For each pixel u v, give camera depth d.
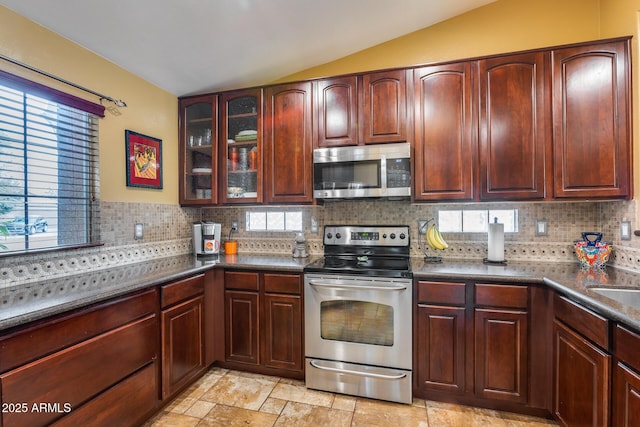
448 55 2.45
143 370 1.71
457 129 2.11
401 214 2.55
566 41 2.24
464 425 1.77
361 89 2.30
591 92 1.88
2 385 1.10
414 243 2.52
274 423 1.80
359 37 2.44
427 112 2.17
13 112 1.61
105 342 1.48
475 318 1.87
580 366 1.44
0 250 1.56
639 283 1.59
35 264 1.68
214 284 2.34
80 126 1.95
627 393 1.14
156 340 1.81
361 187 2.24
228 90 2.62
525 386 1.80
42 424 1.21
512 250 2.33
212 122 2.65
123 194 2.21
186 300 2.05
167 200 2.62
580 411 1.44
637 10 1.80
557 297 1.67
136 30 1.89
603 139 1.86
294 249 2.60
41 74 1.69
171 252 2.66
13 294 1.43
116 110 2.16
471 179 2.09
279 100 2.49
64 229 1.87
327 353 2.11
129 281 1.71
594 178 1.88
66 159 1.88
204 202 2.68
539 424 1.76
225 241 2.93
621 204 1.94
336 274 2.08
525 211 2.31
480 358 1.86
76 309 1.36
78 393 1.35
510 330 1.81
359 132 2.30
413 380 1.98
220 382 2.22
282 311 2.21
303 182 2.43
